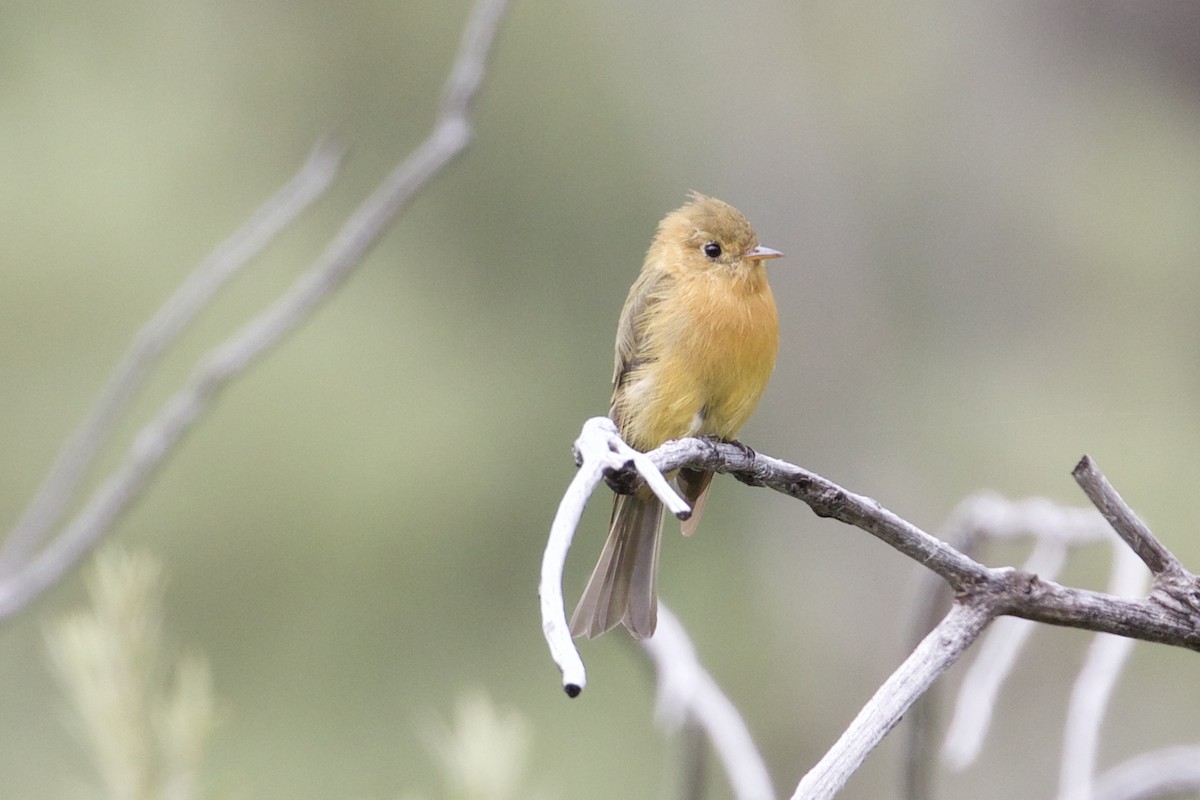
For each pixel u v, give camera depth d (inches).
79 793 229.3
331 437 583.5
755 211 624.4
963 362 608.1
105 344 577.6
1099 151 639.1
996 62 642.8
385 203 254.2
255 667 560.7
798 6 635.5
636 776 534.9
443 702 567.2
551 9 624.4
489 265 622.5
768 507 573.0
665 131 627.2
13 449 564.1
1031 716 470.0
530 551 588.1
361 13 634.2
